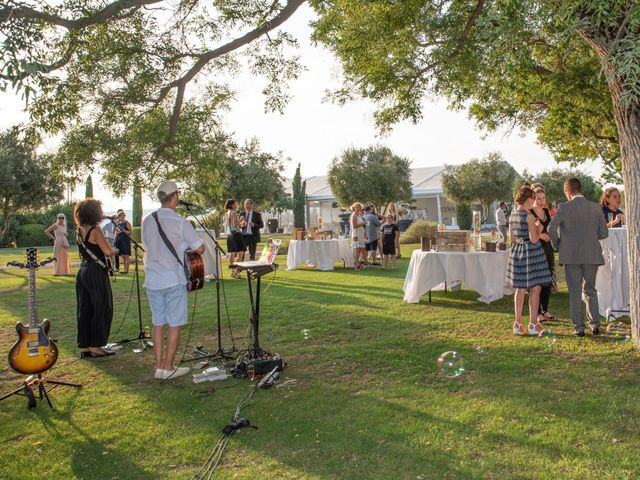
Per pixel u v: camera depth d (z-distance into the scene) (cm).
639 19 404
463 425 344
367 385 432
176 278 461
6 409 401
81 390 442
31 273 423
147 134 724
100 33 703
